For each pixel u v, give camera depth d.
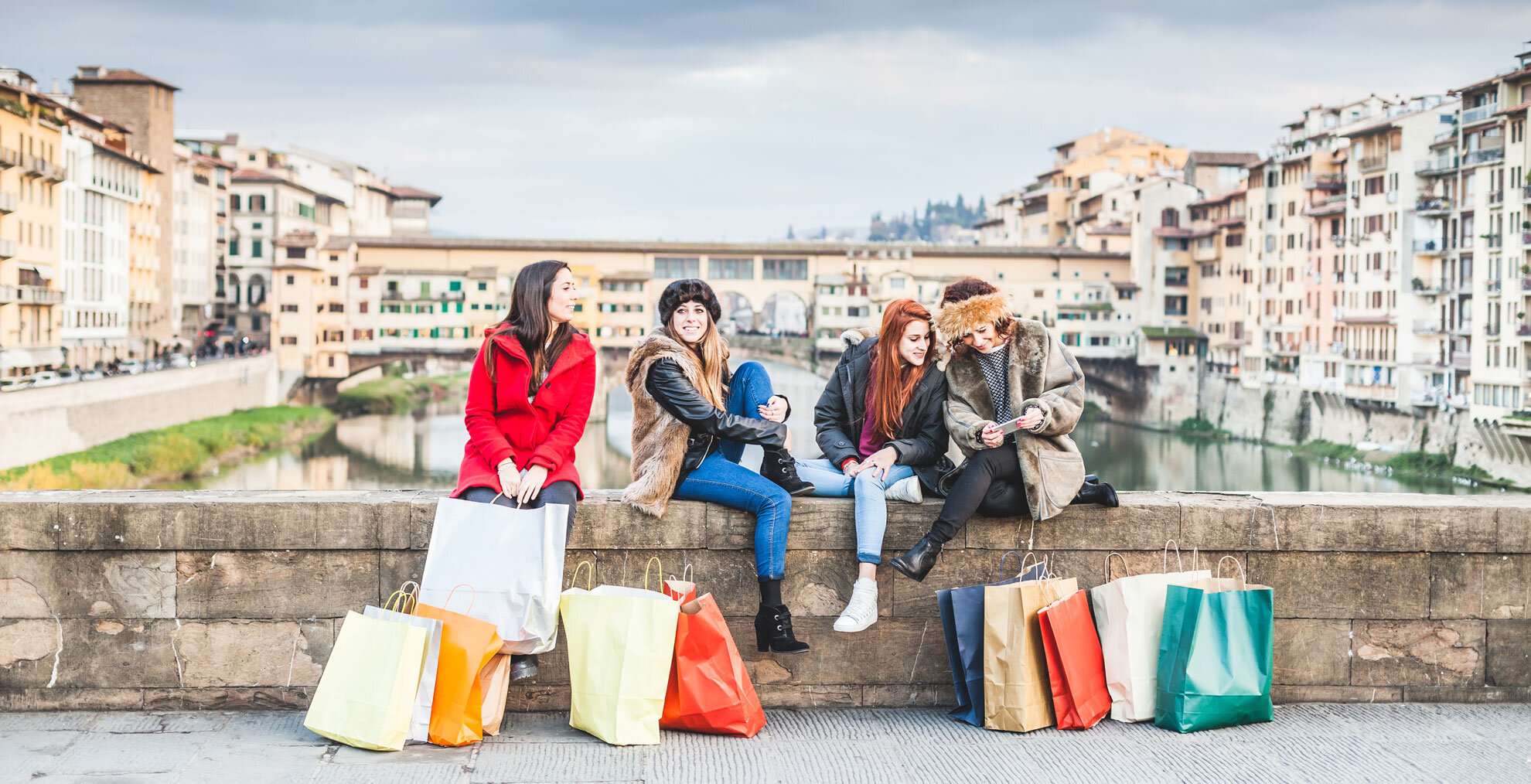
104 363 70.75
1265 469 62.84
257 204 97.12
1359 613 5.35
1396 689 5.37
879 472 5.15
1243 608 4.93
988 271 91.81
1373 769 4.48
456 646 4.57
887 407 5.29
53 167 60.97
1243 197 82.88
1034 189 118.31
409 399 92.62
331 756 4.48
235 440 62.59
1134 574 5.32
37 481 44.06
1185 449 73.06
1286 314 77.56
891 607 5.27
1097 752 4.61
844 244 92.38
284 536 5.06
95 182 70.00
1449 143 61.44
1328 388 71.12
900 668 5.28
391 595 5.08
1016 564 5.28
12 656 5.03
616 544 5.16
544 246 89.81
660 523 5.17
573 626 4.73
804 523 5.23
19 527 5.00
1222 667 4.87
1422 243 63.78
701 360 5.25
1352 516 5.32
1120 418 92.62
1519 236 54.09
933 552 4.98
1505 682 5.38
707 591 5.20
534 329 4.86
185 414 64.75
